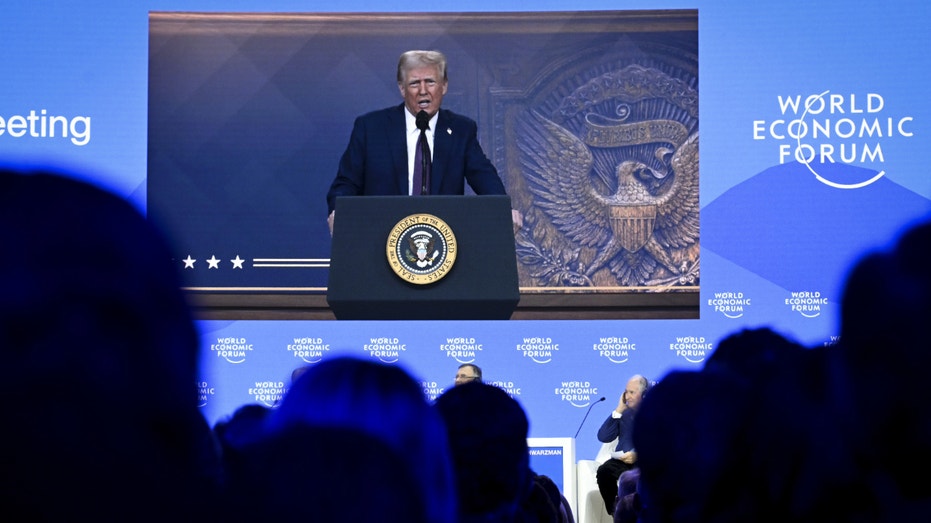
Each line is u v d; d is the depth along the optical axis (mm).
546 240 17094
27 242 1260
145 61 17062
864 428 2426
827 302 16719
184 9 17125
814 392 2889
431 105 17078
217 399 16641
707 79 17094
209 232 16953
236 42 17172
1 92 16828
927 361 2266
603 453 15711
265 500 1555
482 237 11438
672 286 16922
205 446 1441
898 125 16766
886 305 2281
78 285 1276
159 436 1354
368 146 17047
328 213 17031
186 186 17000
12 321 1253
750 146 16953
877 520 2475
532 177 17188
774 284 16828
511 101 17203
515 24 17266
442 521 2281
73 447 1273
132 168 16984
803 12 16906
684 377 3525
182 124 17062
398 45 17203
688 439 3301
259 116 17109
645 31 17203
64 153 16906
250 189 17031
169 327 1338
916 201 16688
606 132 17188
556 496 6441
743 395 3324
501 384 16641
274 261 16922
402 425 2307
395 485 1661
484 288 11281
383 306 11469
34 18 16906
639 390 15234
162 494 1335
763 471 2975
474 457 4160
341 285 11289
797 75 16922
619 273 16984
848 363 2402
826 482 2611
